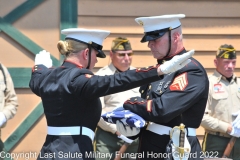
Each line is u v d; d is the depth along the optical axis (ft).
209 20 64.80
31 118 63.05
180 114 37.91
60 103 34.68
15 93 57.00
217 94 57.36
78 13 62.75
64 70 35.35
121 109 39.17
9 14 62.08
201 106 38.17
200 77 37.40
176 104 36.32
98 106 35.88
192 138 38.40
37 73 36.86
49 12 62.75
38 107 63.16
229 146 55.98
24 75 62.59
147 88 39.81
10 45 62.39
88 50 35.96
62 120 34.96
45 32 62.69
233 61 57.77
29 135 63.10
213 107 57.36
